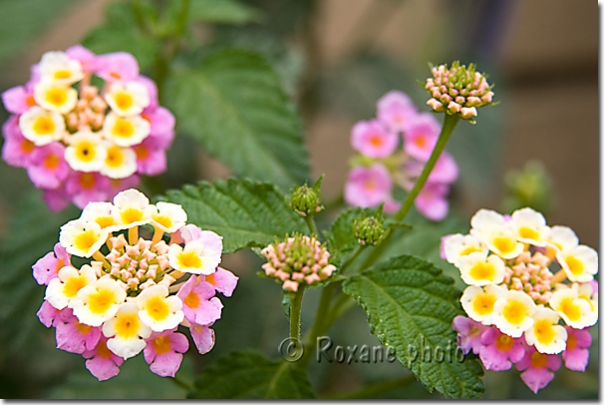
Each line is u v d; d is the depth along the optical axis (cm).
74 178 36
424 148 42
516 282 34
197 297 33
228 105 41
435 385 33
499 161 49
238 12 42
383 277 35
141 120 37
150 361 32
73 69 37
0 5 45
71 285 32
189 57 45
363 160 42
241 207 35
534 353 34
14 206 45
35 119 36
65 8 46
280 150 40
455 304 34
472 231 34
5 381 45
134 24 42
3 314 40
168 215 33
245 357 36
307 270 33
